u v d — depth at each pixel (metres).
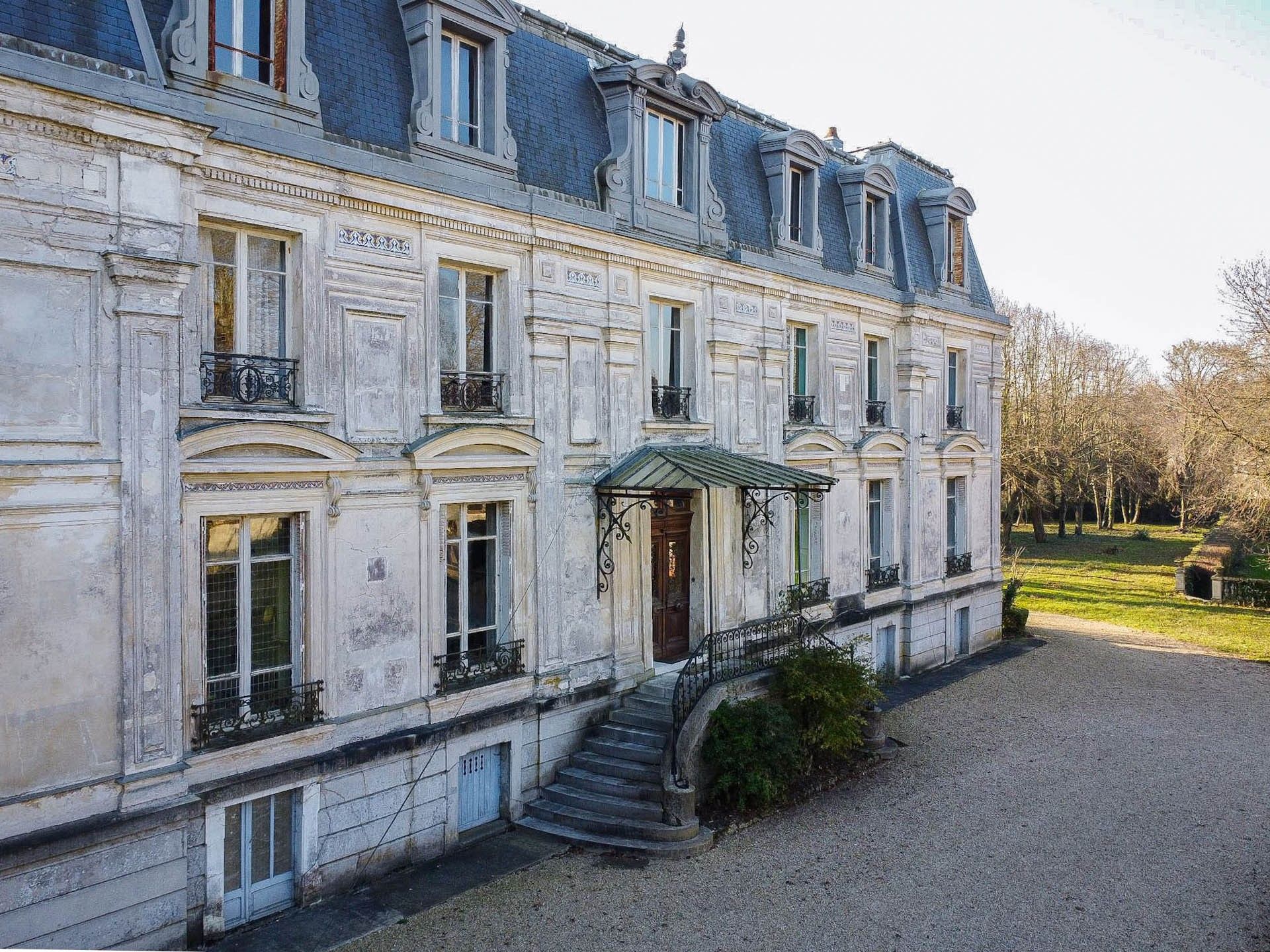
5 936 7.81
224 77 9.65
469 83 12.47
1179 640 27.31
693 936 9.77
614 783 12.61
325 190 10.37
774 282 17.28
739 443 16.58
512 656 12.60
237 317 9.98
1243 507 30.05
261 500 9.84
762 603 17.02
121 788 8.53
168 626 8.89
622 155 14.45
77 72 8.14
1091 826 12.91
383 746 10.83
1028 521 69.94
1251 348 28.78
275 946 9.40
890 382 21.08
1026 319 49.38
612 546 14.05
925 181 23.94
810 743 14.28
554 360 13.21
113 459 8.54
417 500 11.45
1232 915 10.40
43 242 8.14
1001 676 22.00
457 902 10.39
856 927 10.01
